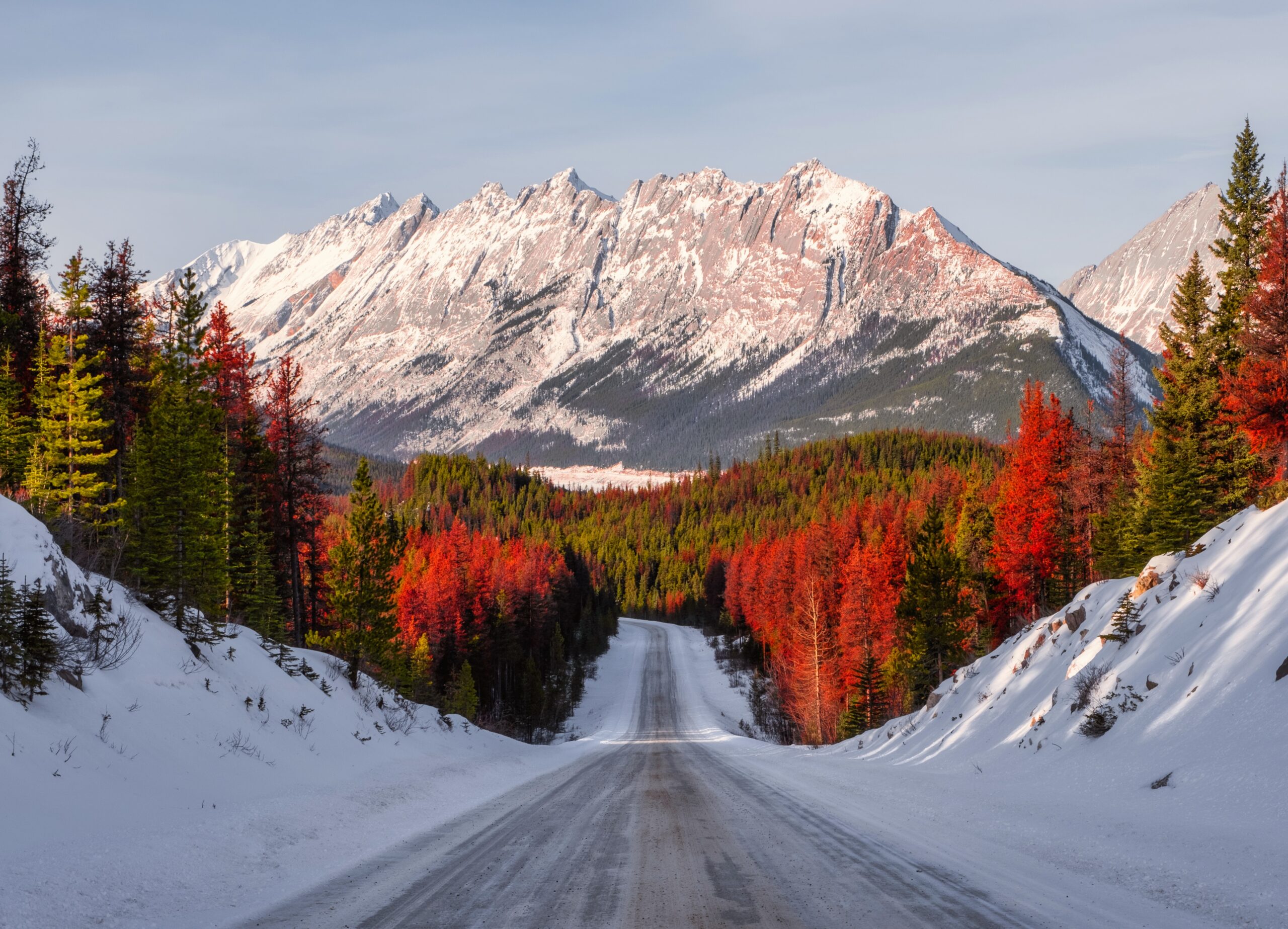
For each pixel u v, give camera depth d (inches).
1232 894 282.0
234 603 1378.0
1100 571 1786.4
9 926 255.3
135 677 622.5
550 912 276.2
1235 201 1535.4
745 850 383.9
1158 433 1501.0
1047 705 788.6
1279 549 657.0
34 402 1249.4
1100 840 380.8
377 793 622.5
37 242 1325.0
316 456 1565.0
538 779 851.4
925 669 1852.9
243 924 270.1
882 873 325.1
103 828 387.2
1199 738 518.0
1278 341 1152.8
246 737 666.8
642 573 7234.3
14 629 486.3
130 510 1151.6
